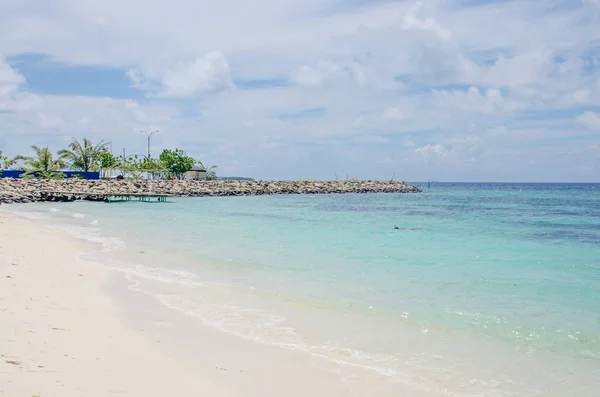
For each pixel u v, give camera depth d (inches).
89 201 2290.8
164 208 1884.8
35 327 293.7
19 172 2790.4
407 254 706.2
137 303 401.7
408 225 1196.5
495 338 328.5
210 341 310.0
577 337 330.3
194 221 1277.1
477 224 1227.9
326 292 458.0
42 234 870.4
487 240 887.1
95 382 217.3
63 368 229.5
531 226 1175.6
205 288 468.4
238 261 631.8
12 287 405.1
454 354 297.7
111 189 2519.7
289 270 570.6
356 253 712.4
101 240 832.9
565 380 260.4
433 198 3070.9
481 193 4143.7
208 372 253.8
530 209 1907.0
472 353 300.0
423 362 283.7
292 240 866.1
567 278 532.7
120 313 364.8
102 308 374.3
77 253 672.4
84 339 283.7
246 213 1628.9
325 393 236.5
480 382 256.7
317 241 857.5
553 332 340.5
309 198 2962.6
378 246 792.9
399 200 2760.8
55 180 2593.5
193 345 299.4
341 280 515.2
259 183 3631.9
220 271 561.3
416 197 3221.0
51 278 468.1
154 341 300.0
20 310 331.3
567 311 395.2
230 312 384.2
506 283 503.2
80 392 201.9
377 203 2409.0
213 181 3513.8
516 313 388.2
